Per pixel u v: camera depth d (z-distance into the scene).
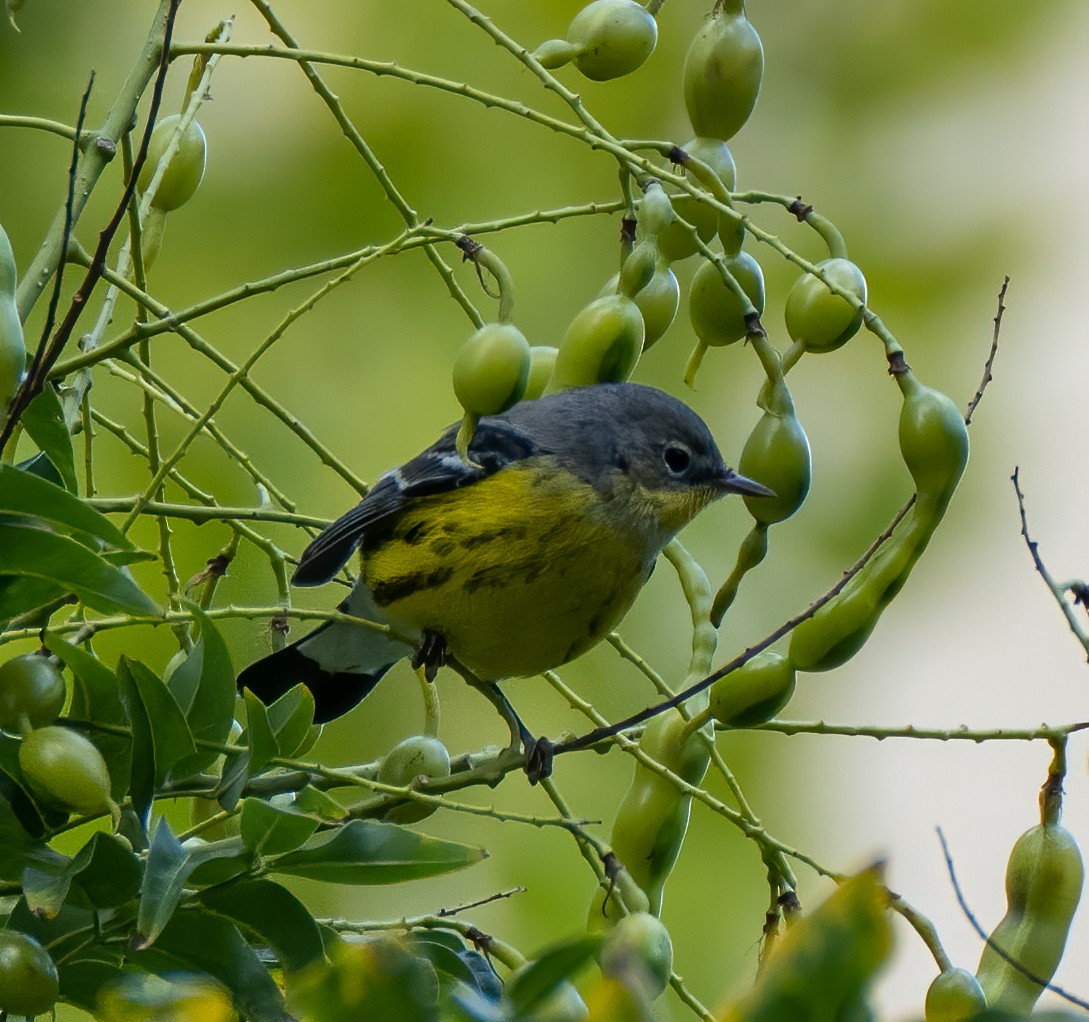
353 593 9.26
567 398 9.34
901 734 6.69
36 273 6.51
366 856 5.70
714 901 11.20
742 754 11.71
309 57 6.91
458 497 8.77
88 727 6.16
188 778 6.27
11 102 11.95
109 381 11.41
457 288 7.36
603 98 12.88
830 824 11.65
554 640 9.00
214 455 11.48
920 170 13.56
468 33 12.73
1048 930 6.55
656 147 7.50
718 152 7.97
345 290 12.22
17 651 9.88
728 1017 3.59
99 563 5.53
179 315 6.59
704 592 7.56
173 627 7.14
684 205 7.77
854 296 7.10
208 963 5.65
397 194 7.35
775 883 6.54
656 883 7.05
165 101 12.31
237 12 12.56
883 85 13.71
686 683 7.19
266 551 7.62
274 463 11.65
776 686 6.80
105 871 5.60
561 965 3.72
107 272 6.58
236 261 12.16
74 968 5.63
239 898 5.67
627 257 7.23
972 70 13.79
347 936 6.32
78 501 5.39
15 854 5.71
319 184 12.34
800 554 12.34
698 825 11.39
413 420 12.02
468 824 10.84
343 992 3.89
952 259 13.37
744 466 7.26
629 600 9.20
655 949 5.23
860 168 13.52
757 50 7.94
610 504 8.93
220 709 6.21
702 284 7.61
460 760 7.45
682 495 9.20
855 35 13.80
